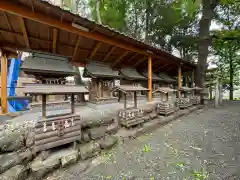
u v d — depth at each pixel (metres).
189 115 7.11
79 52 6.13
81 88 3.04
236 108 8.87
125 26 12.84
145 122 5.03
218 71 14.73
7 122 3.12
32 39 4.63
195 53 15.14
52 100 5.74
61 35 4.51
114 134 3.86
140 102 6.61
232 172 2.46
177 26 13.62
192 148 3.46
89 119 3.61
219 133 4.45
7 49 4.68
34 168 2.30
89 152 3.00
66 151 2.80
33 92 2.31
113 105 5.68
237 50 13.27
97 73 5.73
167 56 7.18
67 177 2.39
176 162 2.84
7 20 3.45
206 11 10.81
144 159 2.99
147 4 12.06
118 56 7.12
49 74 4.62
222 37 10.62
